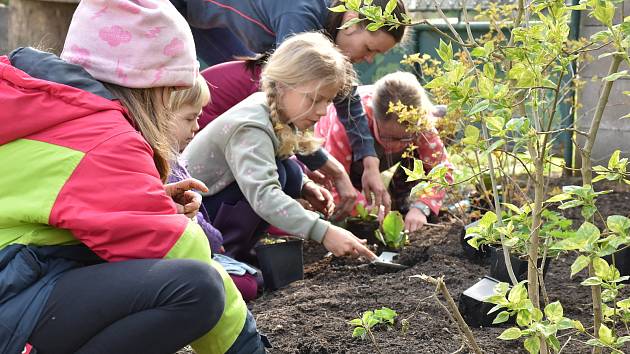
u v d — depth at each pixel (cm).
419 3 651
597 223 411
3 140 193
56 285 195
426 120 366
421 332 269
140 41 208
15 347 188
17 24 746
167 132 223
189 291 194
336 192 440
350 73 371
